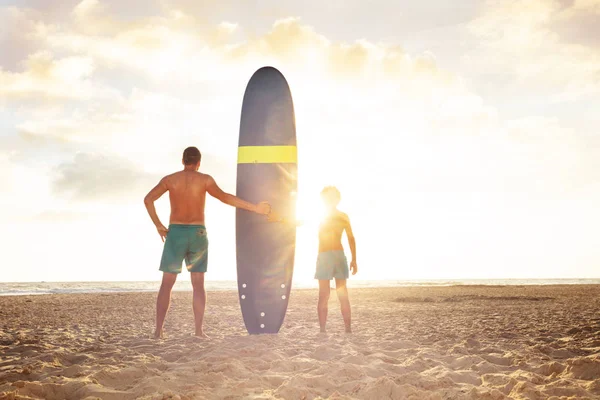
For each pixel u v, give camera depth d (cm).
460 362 345
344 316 513
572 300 1304
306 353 370
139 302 1235
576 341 479
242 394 245
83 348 408
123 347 413
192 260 458
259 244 479
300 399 243
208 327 633
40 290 2641
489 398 237
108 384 270
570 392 253
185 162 455
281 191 485
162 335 465
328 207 521
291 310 948
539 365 335
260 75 518
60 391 253
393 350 397
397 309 992
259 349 366
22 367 321
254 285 475
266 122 499
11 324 690
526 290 2070
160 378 267
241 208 483
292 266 476
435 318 771
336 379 284
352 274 518
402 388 249
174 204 450
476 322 701
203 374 288
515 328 612
